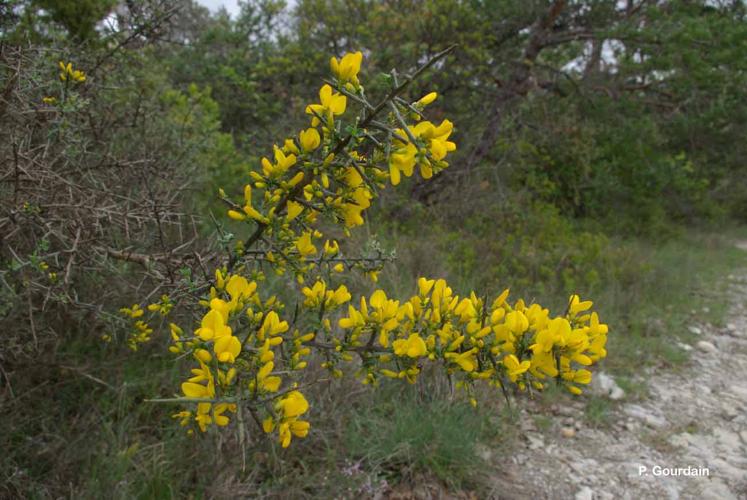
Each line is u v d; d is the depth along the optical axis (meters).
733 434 3.67
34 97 2.56
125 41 3.12
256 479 2.46
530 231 7.13
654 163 9.63
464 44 7.33
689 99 8.30
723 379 4.46
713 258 9.15
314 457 2.61
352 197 1.49
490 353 1.45
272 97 7.87
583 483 2.99
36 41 3.05
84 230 2.16
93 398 2.54
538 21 8.01
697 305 6.16
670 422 3.72
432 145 1.33
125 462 2.23
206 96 5.89
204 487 2.26
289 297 3.57
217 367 1.17
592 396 3.87
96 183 2.39
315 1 7.28
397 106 1.37
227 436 2.37
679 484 3.09
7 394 2.27
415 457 2.76
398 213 6.76
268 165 1.50
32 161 2.05
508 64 8.23
